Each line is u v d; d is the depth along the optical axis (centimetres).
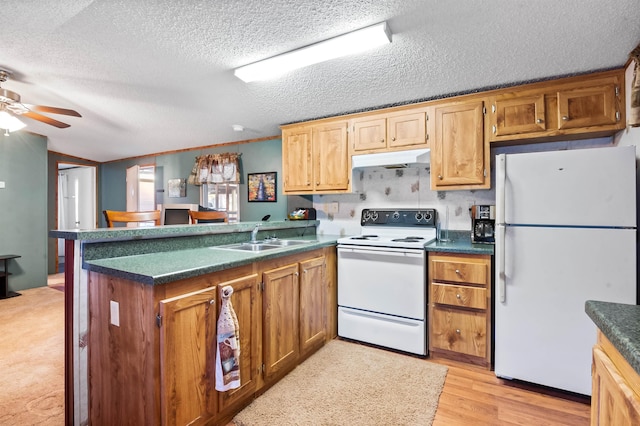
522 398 197
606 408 87
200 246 232
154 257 185
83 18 167
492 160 286
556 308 197
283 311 216
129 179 579
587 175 189
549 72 221
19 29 177
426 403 191
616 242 184
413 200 319
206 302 157
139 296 142
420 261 249
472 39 181
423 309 248
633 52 182
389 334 261
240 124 359
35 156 461
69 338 167
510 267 208
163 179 544
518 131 241
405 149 282
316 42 187
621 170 183
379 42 180
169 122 357
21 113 274
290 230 330
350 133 309
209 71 228
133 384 145
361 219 333
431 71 221
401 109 285
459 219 298
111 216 229
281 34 179
